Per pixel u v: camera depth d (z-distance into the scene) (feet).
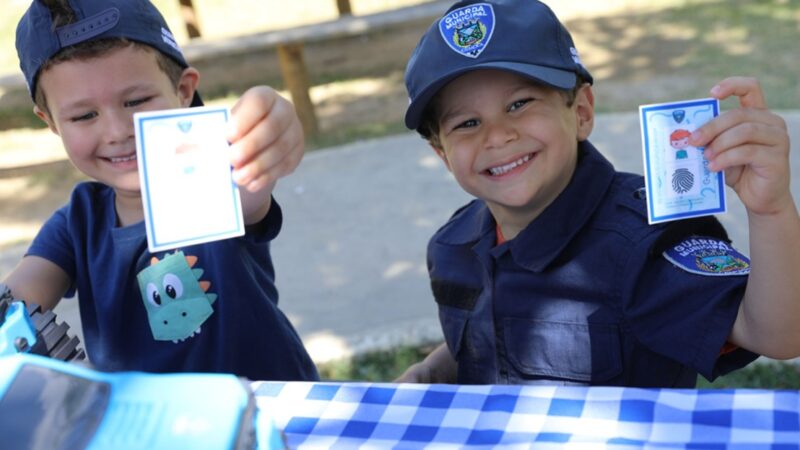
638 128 16.29
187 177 3.83
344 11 24.84
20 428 3.01
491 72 5.04
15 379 3.19
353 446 3.86
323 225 14.51
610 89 19.06
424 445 3.79
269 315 5.80
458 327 5.72
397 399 4.13
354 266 13.00
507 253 5.41
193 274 5.62
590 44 22.39
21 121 22.82
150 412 2.96
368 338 10.91
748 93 4.09
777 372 9.18
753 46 20.57
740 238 11.94
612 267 4.97
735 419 3.61
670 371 5.08
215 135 3.86
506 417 3.87
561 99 5.20
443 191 15.06
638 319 4.83
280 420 4.12
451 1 19.16
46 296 5.78
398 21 18.30
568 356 5.18
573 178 5.21
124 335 5.79
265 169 3.95
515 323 5.37
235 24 28.76
